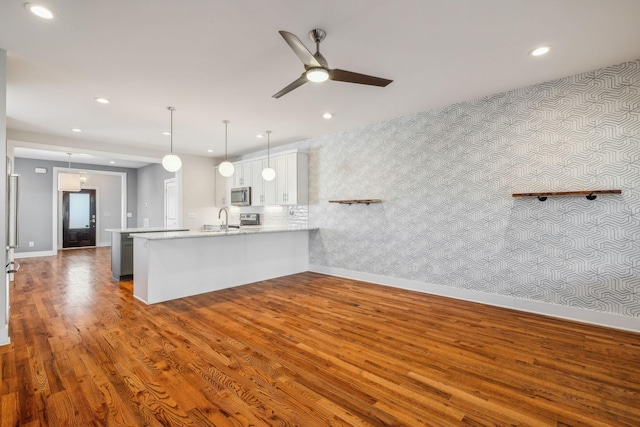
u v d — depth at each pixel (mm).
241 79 3246
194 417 1745
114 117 4496
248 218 7281
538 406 1854
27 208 7930
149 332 2938
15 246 3162
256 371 2244
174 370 2244
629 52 2764
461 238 4051
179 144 6344
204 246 4414
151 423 1692
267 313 3504
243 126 5035
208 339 2787
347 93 3668
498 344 2695
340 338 2824
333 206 5559
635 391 1996
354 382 2113
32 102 3859
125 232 5105
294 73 3115
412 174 4504
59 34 2398
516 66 3021
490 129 3791
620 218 3020
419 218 4441
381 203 4867
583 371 2244
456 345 2680
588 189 3182
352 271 5277
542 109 3436
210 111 4270
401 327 3092
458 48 2672
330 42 2561
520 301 3611
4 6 2043
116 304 3828
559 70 3121
